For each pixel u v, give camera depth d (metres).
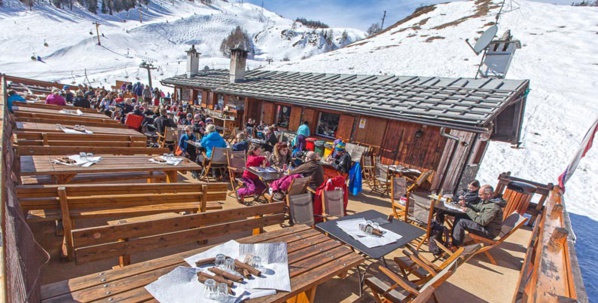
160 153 5.86
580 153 6.35
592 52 36.41
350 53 50.56
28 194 2.75
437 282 2.51
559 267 2.44
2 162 2.27
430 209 4.52
